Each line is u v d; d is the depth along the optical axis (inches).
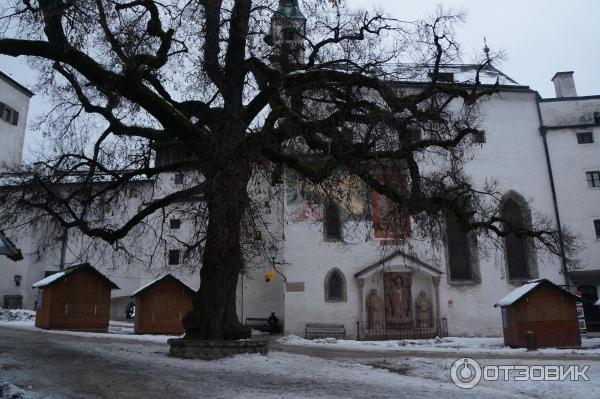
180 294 1112.2
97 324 1096.2
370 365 600.7
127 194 811.4
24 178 649.0
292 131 546.6
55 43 518.0
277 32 671.8
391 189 584.7
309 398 365.7
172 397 354.6
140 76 545.0
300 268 1266.0
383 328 1234.6
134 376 436.1
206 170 544.7
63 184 677.3
